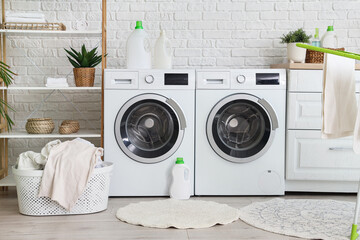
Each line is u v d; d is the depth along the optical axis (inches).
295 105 135.8
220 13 158.2
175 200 128.2
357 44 159.9
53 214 114.4
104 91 132.7
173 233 99.6
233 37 158.9
